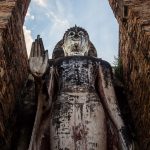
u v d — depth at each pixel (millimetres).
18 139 6586
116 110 6406
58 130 6109
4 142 6004
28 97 7453
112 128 6332
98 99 6629
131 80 7273
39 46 5996
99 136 6090
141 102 6426
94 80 7008
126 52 7758
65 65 7121
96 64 7195
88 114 6281
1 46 5973
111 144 6215
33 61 5895
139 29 6469
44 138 6215
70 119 6188
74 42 7922
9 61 6539
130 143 5797
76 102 6430
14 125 6762
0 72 5879
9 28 6559
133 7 6992
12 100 6715
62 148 5910
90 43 8305
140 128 6469
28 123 6895
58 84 6953
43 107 6059
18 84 7309
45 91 6066
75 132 6020
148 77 5934
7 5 6930
